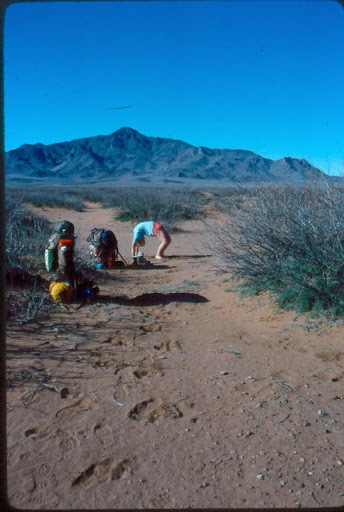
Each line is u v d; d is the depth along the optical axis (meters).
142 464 3.05
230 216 8.32
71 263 6.80
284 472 2.96
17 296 6.39
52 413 3.64
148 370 4.48
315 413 3.67
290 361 4.68
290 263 6.60
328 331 5.42
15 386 4.03
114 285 8.50
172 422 3.55
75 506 2.65
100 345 5.11
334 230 6.21
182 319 6.28
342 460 3.08
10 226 9.69
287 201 7.23
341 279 5.94
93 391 4.01
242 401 3.88
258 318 6.16
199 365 4.62
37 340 5.11
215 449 3.21
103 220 21.61
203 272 9.69
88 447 3.20
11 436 3.31
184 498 2.73
